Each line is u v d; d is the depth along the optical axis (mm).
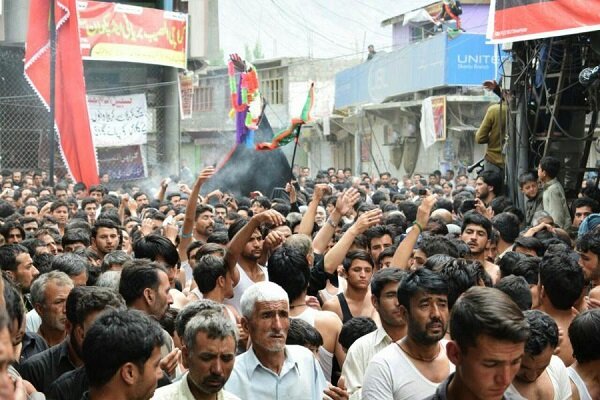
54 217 12609
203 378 4211
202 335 4199
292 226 10148
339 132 38531
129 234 10969
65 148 18078
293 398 4879
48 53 17984
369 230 8312
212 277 6418
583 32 10797
